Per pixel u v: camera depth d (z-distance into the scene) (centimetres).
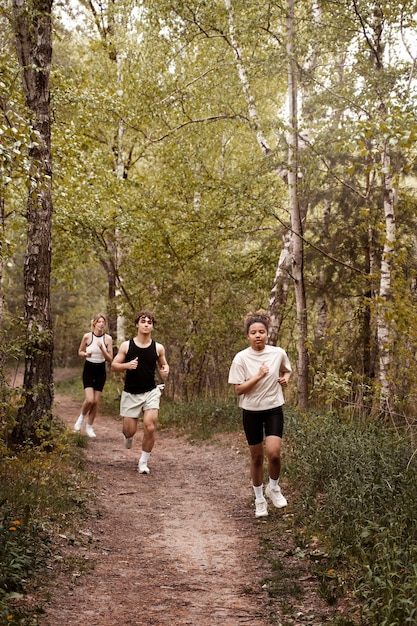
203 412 1315
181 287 1588
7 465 699
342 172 1189
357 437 751
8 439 816
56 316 3991
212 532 585
